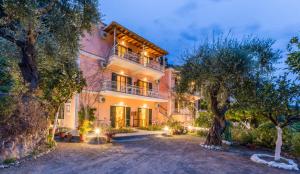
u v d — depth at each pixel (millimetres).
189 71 10836
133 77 21016
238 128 14094
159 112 24359
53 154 8320
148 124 22562
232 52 9602
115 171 6395
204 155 9242
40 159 7473
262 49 10258
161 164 7406
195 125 18875
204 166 7305
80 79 10969
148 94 21969
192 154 9383
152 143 12453
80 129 11859
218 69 9641
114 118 18453
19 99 7730
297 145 9773
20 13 6500
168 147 11148
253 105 8930
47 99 9844
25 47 8461
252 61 9453
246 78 9375
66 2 8297
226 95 10258
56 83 10047
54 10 7938
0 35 8289
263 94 8578
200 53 10625
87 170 6387
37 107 8539
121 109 19391
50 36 8547
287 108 8336
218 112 11312
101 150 9594
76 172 6148
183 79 11211
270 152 10859
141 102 22000
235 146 12383
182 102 12312
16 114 7391
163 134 17266
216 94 10945
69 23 8289
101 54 17672
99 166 6875
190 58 11023
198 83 10500
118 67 19078
